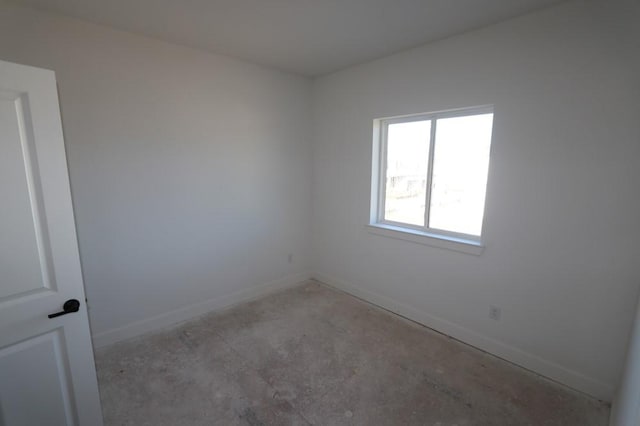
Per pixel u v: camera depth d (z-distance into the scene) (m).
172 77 2.55
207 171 2.86
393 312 3.02
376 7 1.93
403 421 1.73
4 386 1.25
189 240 2.83
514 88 2.07
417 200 2.86
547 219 2.02
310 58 2.88
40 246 1.29
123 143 2.38
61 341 1.37
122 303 2.50
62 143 1.30
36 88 1.22
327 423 1.72
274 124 3.29
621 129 1.72
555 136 1.94
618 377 1.83
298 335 2.60
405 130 2.89
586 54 1.79
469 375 2.11
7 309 1.22
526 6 1.89
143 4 1.91
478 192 2.44
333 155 3.43
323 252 3.73
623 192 1.75
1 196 1.19
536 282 2.10
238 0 1.86
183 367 2.17
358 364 2.22
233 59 2.89
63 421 1.42
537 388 1.99
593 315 1.90
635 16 1.64
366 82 3.00
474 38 2.23
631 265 1.75
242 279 3.25
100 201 2.32
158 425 1.69
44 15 1.99
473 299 2.43
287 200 3.53
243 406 1.83
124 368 2.16
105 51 2.23
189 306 2.89
